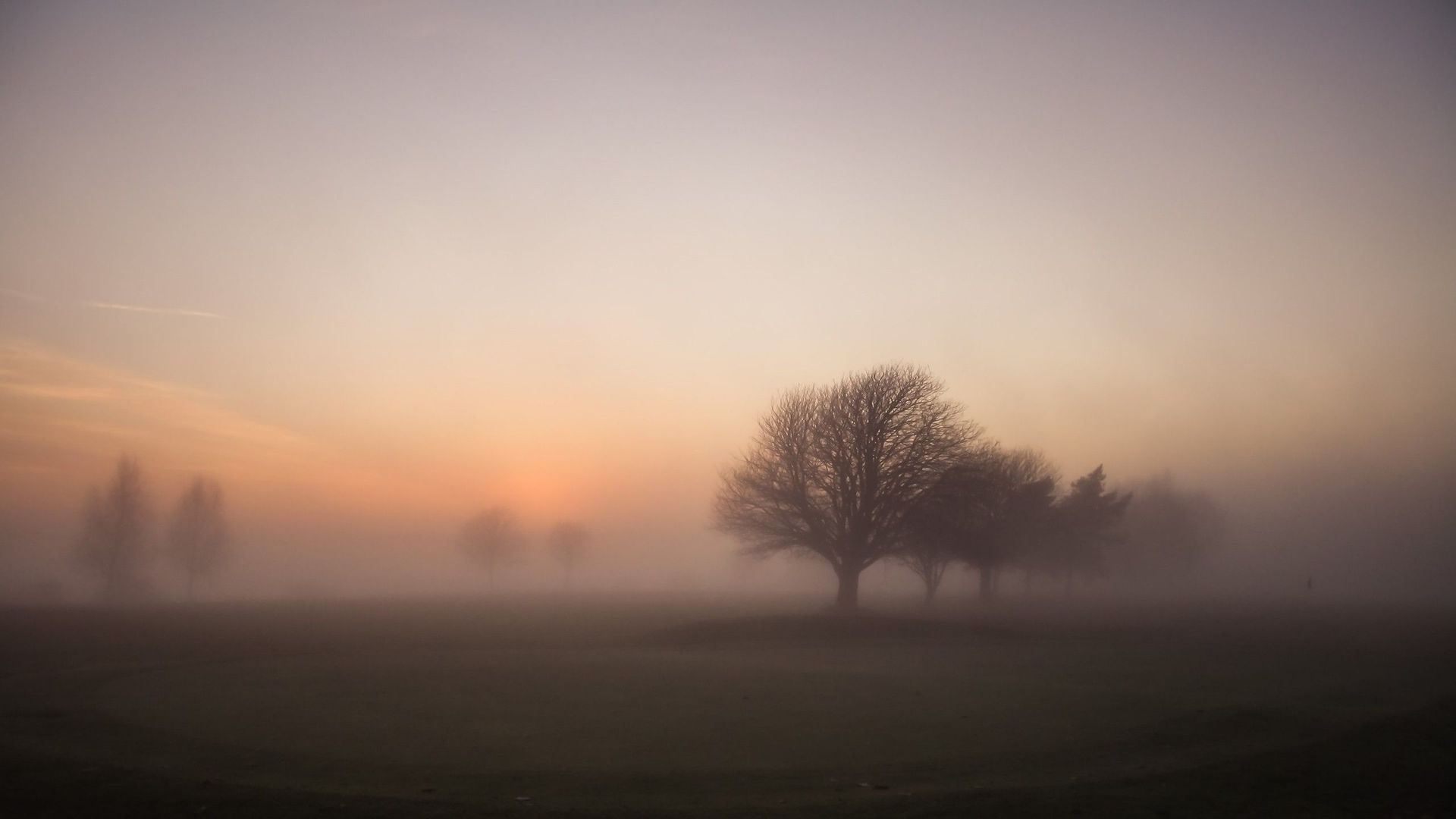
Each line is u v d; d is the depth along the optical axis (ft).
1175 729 59.57
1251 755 50.96
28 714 61.31
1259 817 38.06
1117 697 75.25
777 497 183.83
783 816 37.55
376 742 53.31
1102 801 40.34
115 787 40.27
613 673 89.10
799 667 97.76
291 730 56.65
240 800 38.68
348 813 37.14
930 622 154.40
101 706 65.72
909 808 38.83
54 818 36.24
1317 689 81.41
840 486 179.83
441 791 41.60
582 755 50.34
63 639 123.95
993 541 192.34
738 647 127.65
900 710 67.36
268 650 112.98
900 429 179.83
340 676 84.69
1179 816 38.06
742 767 47.50
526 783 43.55
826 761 49.42
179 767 45.47
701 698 72.69
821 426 183.93
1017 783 44.24
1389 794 42.22
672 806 39.29
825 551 183.32
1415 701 73.36
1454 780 44.91
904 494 174.91
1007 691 78.69
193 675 85.25
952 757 50.67
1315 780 44.60
